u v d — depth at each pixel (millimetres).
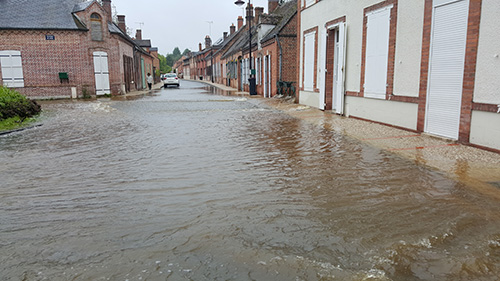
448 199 3861
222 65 47094
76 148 6973
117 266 2645
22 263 2717
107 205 3885
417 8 7551
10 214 3691
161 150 6629
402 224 3266
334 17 11594
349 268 2568
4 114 10742
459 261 2633
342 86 11039
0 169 5477
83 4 23641
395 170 5012
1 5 22094
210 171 5156
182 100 19781
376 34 9141
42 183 4730
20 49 21656
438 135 7086
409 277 2449
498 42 5691
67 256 2809
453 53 6602
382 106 9039
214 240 3018
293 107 14250
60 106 16953
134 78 33250
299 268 2576
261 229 3209
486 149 6000
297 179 4703
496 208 3598
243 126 9531
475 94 6164
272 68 20234
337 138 7527
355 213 3535
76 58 22734
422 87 7453
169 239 3053
